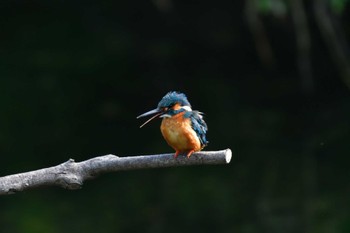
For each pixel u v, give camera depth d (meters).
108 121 17.20
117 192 13.42
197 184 13.61
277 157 14.77
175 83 18.88
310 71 17.75
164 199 12.91
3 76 18.00
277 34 18.30
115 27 19.59
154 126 17.09
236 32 19.16
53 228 11.60
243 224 11.60
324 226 11.34
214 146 15.50
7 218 12.22
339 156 14.54
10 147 15.61
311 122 16.77
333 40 16.16
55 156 15.33
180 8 19.16
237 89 18.69
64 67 18.50
